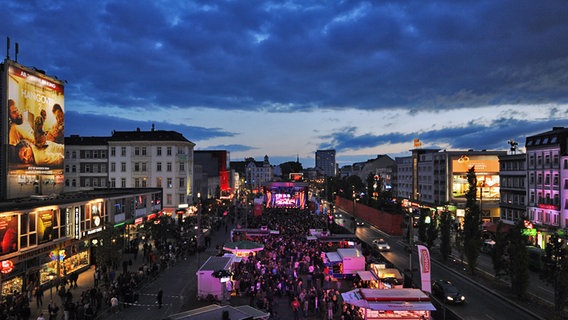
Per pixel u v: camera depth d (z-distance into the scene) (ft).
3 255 92.27
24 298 90.33
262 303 92.38
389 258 159.74
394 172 441.27
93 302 93.61
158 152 255.70
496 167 294.25
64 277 110.83
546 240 182.09
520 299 103.76
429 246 172.76
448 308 97.30
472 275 130.31
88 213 132.16
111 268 132.05
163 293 110.11
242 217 289.94
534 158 201.26
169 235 167.43
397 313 77.15
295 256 143.95
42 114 141.28
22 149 130.52
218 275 99.09
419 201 327.47
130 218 168.25
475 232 137.69
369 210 283.59
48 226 108.37
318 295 99.04
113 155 255.91
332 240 166.61
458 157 297.33
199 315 60.13
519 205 215.31
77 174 256.52
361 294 79.56
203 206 259.19
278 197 388.78
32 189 135.54
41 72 147.13
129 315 92.22
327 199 497.87
